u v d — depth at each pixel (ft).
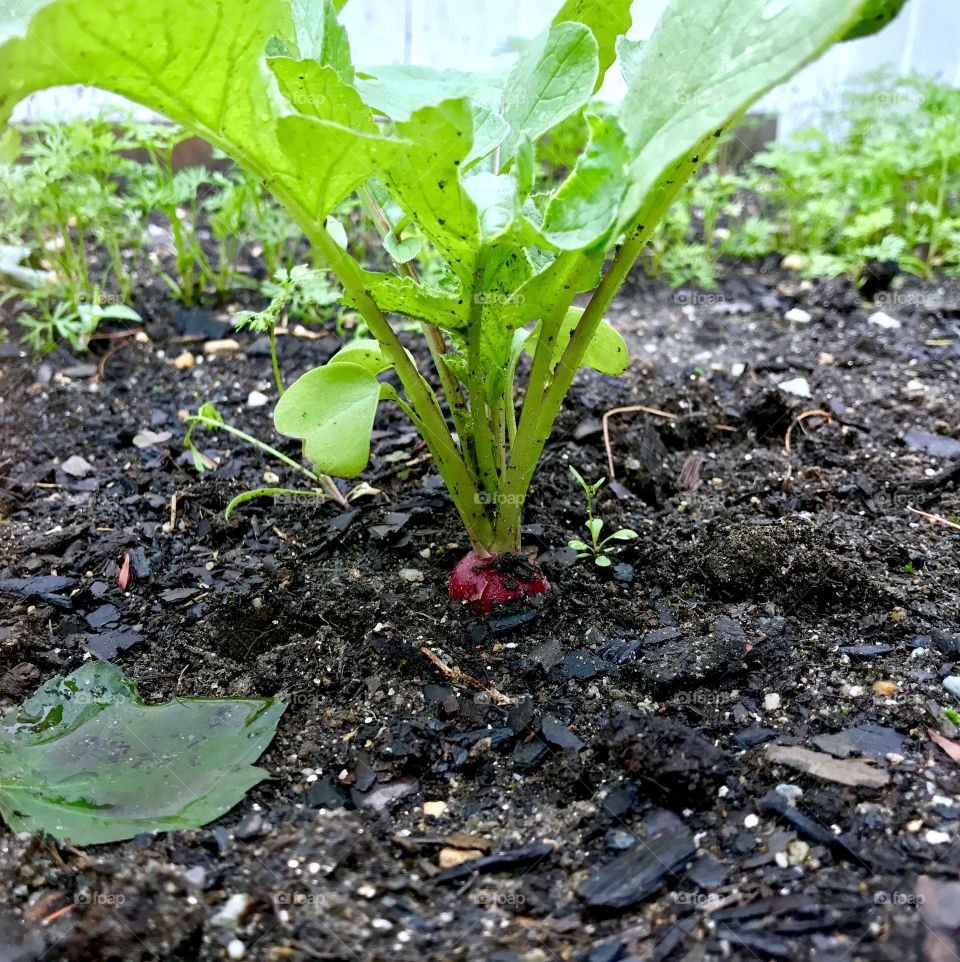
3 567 0.91
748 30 0.63
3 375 1.28
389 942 0.57
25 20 0.60
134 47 0.58
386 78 0.83
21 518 0.99
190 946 0.56
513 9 1.94
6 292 1.46
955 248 1.69
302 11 0.75
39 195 1.33
